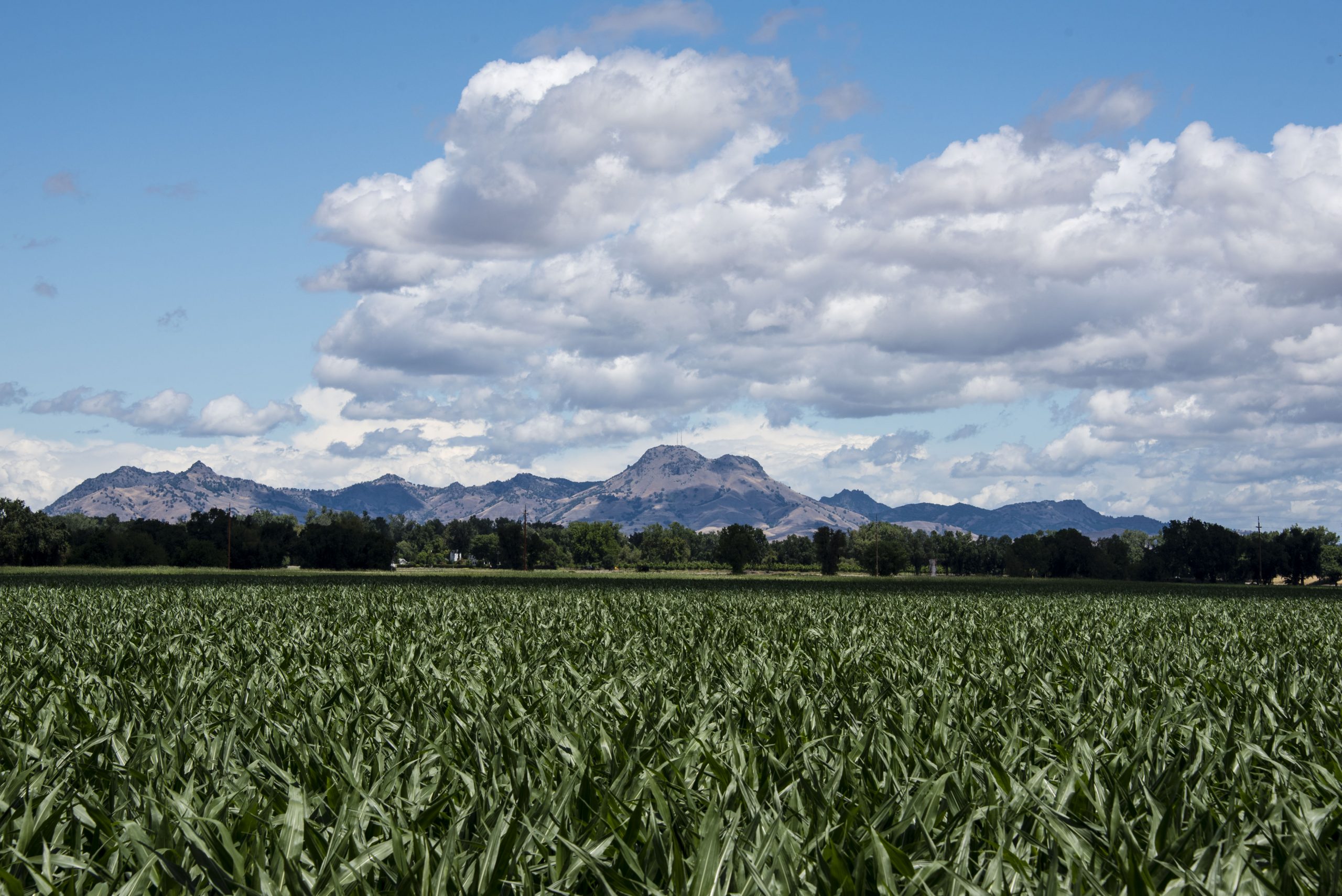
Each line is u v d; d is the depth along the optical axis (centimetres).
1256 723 716
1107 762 624
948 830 451
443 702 816
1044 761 629
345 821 446
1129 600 3547
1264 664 1197
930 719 739
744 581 8256
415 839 401
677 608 2559
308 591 3366
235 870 393
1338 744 671
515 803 482
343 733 679
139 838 416
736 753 590
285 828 433
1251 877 394
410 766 571
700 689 873
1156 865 413
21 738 677
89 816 479
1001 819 460
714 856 390
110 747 646
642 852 427
